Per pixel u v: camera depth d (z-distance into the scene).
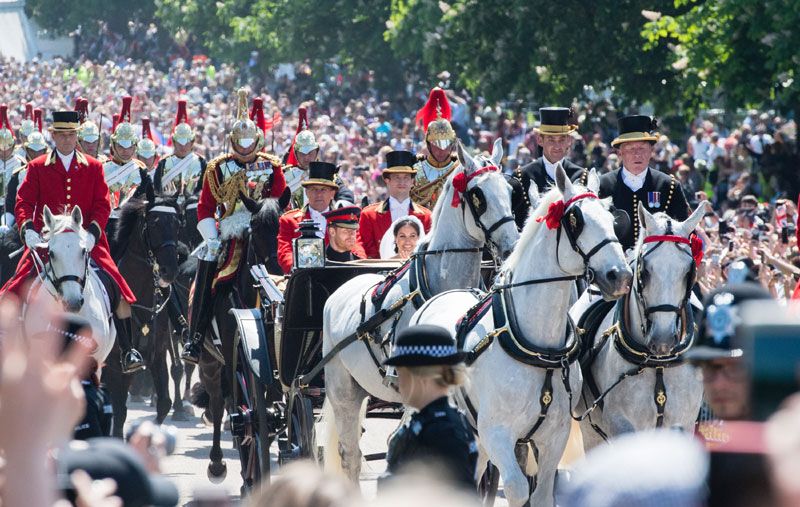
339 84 131.62
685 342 20.64
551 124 26.45
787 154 60.66
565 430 20.23
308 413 24.41
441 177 30.89
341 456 24.47
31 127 58.25
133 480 10.66
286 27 128.50
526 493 19.08
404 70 120.31
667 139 68.38
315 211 28.95
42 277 27.92
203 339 29.34
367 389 23.58
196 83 146.12
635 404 20.95
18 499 8.30
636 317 20.72
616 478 8.03
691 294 22.19
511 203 24.97
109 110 124.06
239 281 28.61
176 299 35.16
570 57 76.56
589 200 19.59
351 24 121.31
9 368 8.41
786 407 7.39
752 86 59.78
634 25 74.56
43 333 9.97
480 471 21.25
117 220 35.88
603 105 79.31
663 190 24.38
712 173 66.62
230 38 153.38
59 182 31.47
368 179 68.81
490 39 80.19
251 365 25.39
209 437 36.34
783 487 7.25
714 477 7.77
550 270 19.78
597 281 19.17
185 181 45.72
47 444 8.47
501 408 19.73
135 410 41.94
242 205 29.69
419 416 13.90
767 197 60.31
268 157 30.23
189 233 42.91
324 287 25.44
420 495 8.08
